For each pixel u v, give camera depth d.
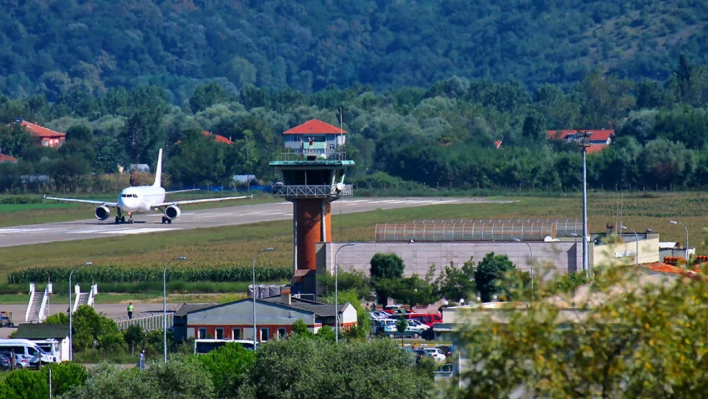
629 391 151.00
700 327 148.62
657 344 148.50
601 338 152.38
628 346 151.50
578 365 153.12
